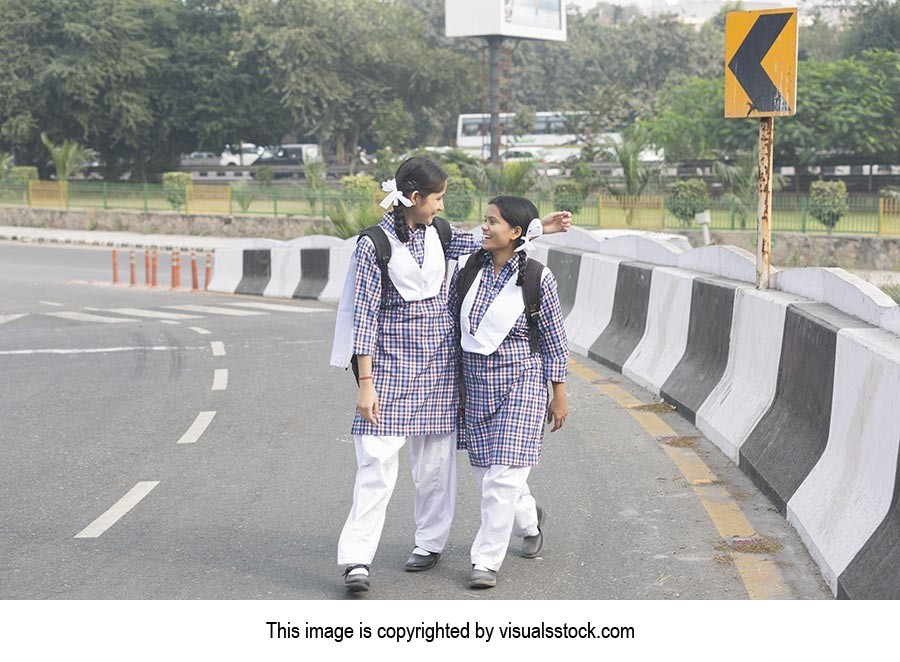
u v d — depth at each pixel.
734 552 6.09
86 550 6.43
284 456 8.70
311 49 67.56
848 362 5.99
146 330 16.56
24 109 64.12
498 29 59.41
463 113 91.75
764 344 7.87
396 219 5.50
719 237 34.31
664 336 10.73
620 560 6.04
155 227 45.38
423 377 5.57
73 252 36.56
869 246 31.84
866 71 51.66
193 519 7.04
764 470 7.13
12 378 12.45
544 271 5.56
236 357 13.80
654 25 102.31
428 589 5.66
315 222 41.56
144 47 66.44
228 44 70.69
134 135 67.50
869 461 5.52
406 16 75.44
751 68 8.83
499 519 5.61
